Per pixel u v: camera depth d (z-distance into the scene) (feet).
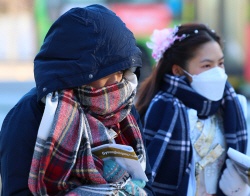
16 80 86.38
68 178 13.44
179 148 22.18
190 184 21.75
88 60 13.47
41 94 13.19
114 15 14.52
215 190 22.79
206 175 22.66
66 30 13.62
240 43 72.74
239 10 71.92
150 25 74.59
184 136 22.31
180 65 24.12
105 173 13.71
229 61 74.18
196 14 73.46
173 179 22.09
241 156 20.47
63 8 77.25
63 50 13.56
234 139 23.07
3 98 81.71
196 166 22.35
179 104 23.30
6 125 13.62
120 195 13.51
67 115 13.07
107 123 14.84
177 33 24.56
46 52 13.76
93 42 13.58
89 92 13.78
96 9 14.29
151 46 25.68
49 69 13.43
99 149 13.79
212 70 23.16
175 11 73.92
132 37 14.76
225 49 73.20
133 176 14.62
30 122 13.33
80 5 75.72
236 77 75.15
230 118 23.45
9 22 81.51
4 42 83.51
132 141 15.93
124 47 14.19
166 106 23.35
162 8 74.13
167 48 24.68
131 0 74.33
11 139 13.12
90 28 13.65
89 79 13.51
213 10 72.84
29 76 86.48
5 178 13.09
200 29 24.26
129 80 15.37
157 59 25.52
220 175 22.85
